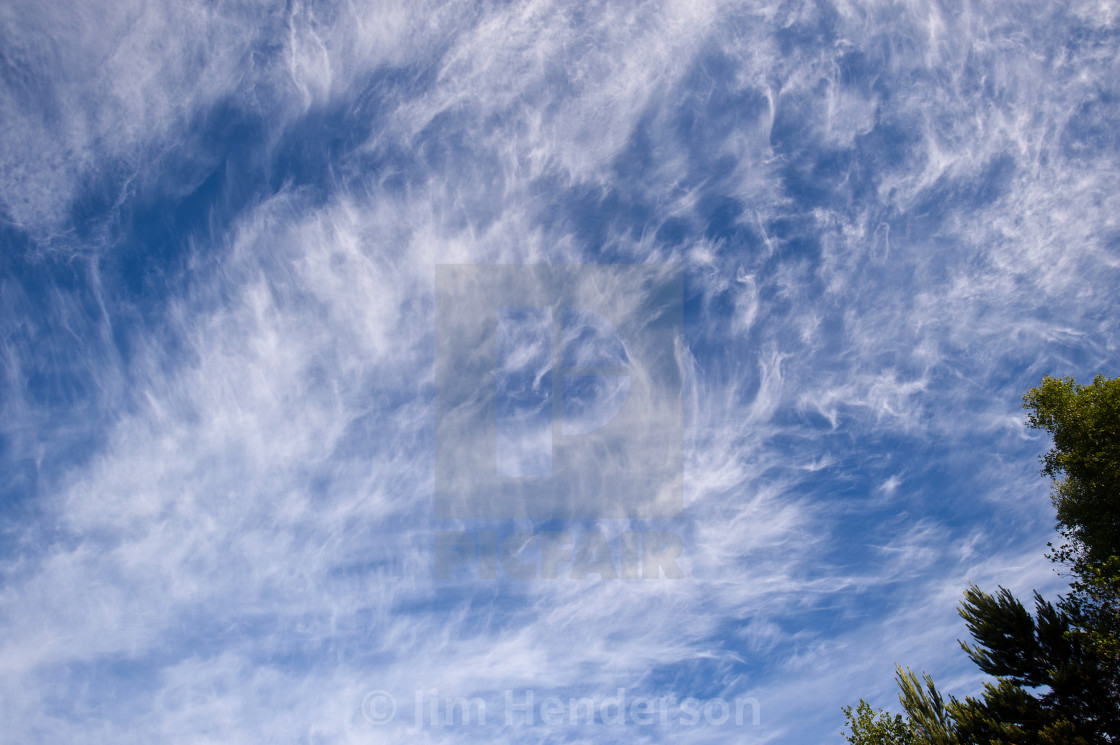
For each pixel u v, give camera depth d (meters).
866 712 18.09
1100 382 16.91
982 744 16.14
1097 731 15.30
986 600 17.61
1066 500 17.00
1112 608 15.34
